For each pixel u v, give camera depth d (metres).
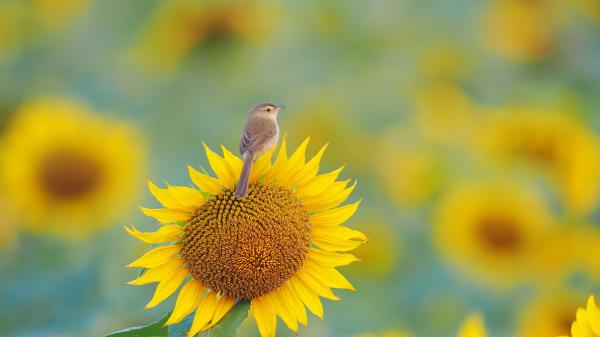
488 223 11.77
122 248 9.90
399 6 14.51
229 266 5.30
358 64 14.23
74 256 9.84
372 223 12.11
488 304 11.51
